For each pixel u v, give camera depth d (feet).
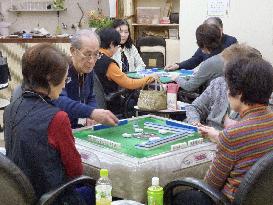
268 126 6.25
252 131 6.17
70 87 10.24
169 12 25.11
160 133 8.68
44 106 6.66
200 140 8.09
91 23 21.61
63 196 6.65
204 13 20.59
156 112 11.37
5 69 14.85
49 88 6.79
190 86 12.91
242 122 6.26
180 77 14.38
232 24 20.07
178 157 7.41
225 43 15.96
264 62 6.30
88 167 7.60
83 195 7.48
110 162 7.21
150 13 24.89
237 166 6.24
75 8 28.48
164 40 21.24
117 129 9.04
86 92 10.64
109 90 13.33
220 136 6.32
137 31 25.67
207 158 7.80
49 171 6.51
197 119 9.79
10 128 6.73
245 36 19.92
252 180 5.90
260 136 6.17
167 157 7.34
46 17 28.81
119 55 17.16
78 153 6.87
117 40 13.34
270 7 19.20
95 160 7.44
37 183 6.59
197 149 7.72
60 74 6.75
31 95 6.77
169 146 7.87
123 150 7.66
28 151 6.50
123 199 7.17
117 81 13.12
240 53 8.44
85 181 6.78
